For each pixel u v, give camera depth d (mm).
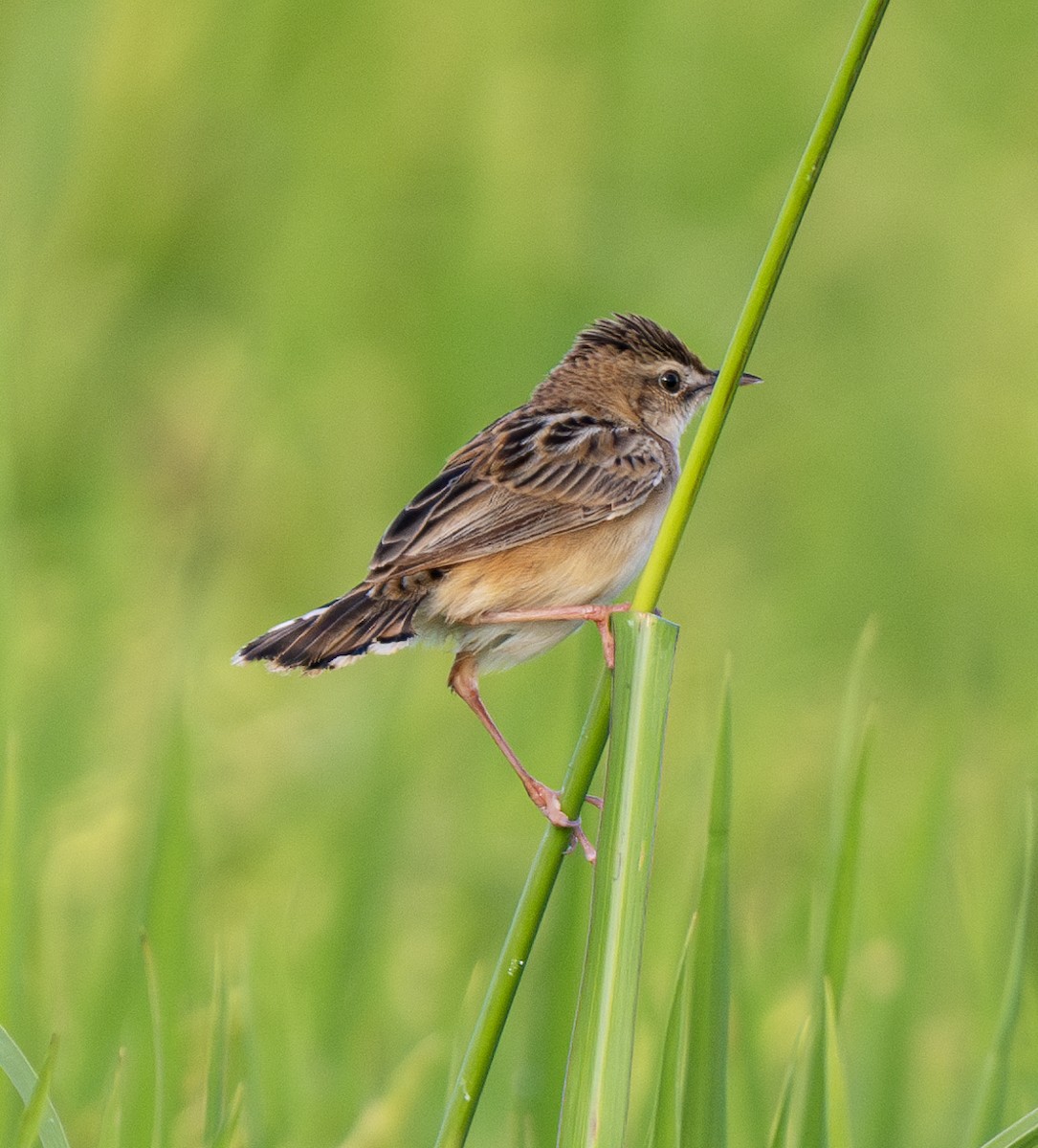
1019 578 16250
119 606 12359
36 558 14094
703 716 7953
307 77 18391
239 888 10422
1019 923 6523
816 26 20578
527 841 10914
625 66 19406
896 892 8656
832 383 18422
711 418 5262
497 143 18594
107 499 13461
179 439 15508
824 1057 5934
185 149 17391
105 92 16938
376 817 9422
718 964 5855
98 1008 8000
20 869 7496
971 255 19328
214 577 13711
